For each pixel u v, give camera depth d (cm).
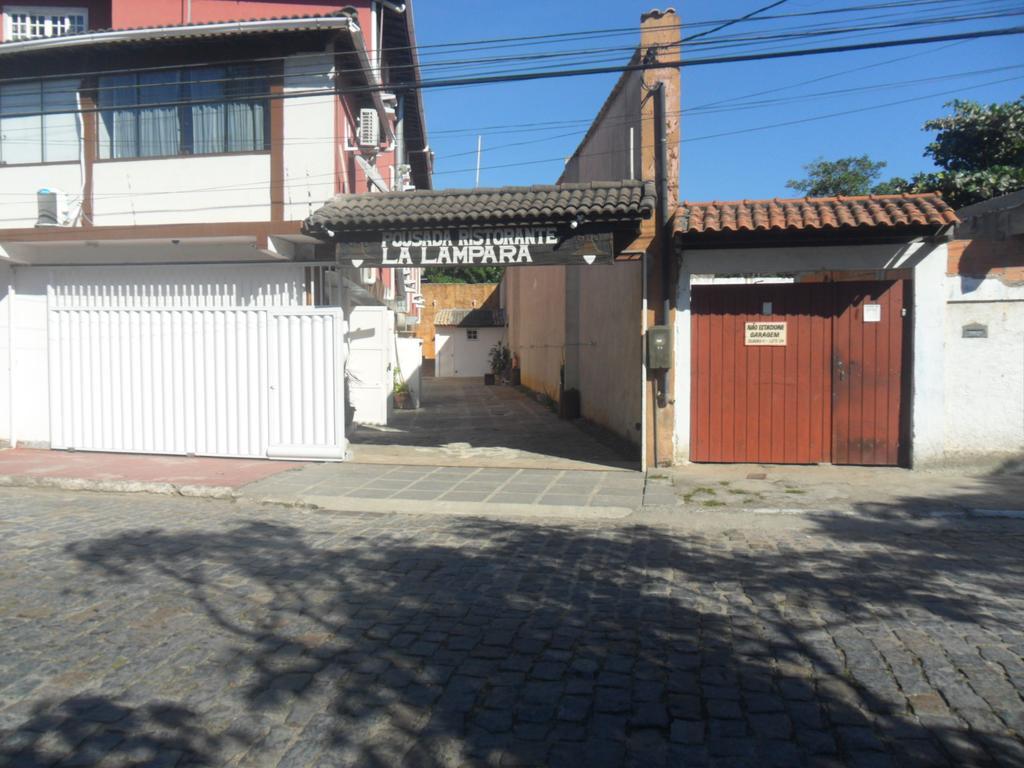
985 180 1527
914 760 350
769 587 591
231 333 1169
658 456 1071
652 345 1041
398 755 361
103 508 893
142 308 1195
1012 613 529
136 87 1224
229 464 1130
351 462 1151
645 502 880
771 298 1050
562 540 747
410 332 2667
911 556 673
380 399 1694
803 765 349
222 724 388
